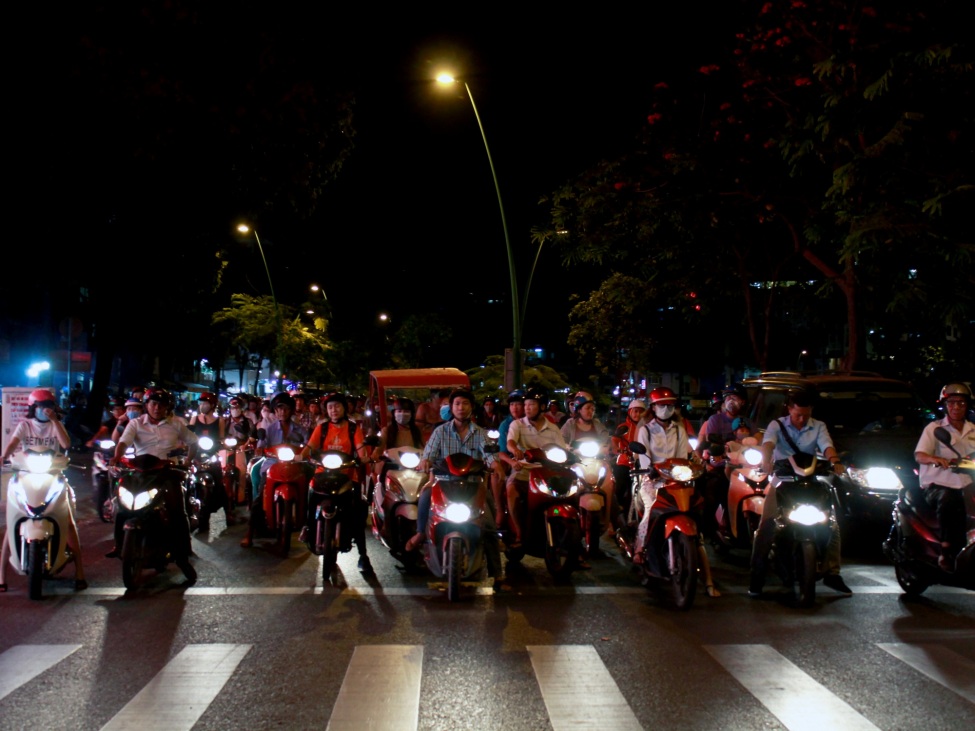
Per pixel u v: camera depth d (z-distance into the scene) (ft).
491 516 30.04
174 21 43.04
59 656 22.34
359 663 21.80
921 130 44.04
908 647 23.38
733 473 36.06
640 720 17.98
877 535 36.27
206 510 42.78
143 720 17.94
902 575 29.37
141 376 137.90
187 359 147.33
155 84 43.16
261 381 236.02
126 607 27.61
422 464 30.81
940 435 27.68
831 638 24.27
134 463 30.22
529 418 34.88
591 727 17.60
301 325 158.61
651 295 88.74
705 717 18.15
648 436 31.04
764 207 58.85
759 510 33.14
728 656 22.49
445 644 23.54
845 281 57.72
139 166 50.16
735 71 53.57
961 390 28.22
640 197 58.95
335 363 173.27
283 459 37.17
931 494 28.17
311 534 32.45
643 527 29.71
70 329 67.51
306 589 30.42
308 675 20.86
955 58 42.63
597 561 36.50
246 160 51.13
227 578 32.19
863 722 17.89
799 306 83.66
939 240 44.21
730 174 56.95
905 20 43.47
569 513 31.60
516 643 23.70
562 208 63.26
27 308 105.29
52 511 29.04
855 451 38.47
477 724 17.75
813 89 49.75
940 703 19.02
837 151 48.11
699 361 135.74
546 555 32.48
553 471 32.17
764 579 29.99
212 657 22.25
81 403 104.99
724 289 78.43
